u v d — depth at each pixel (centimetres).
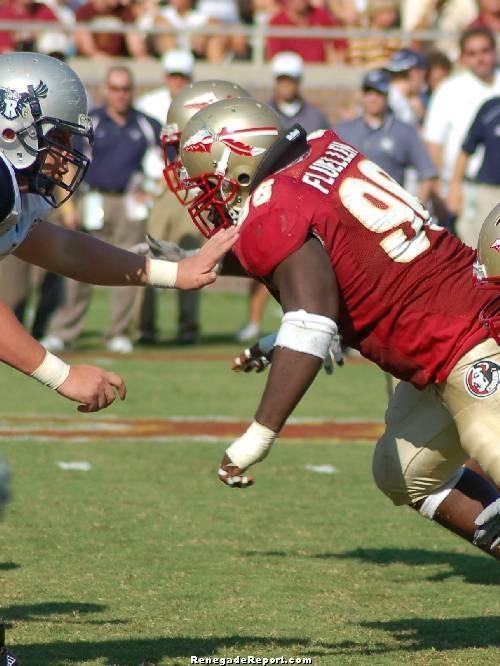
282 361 1341
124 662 1389
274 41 5153
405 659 1419
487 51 3934
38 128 1263
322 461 2534
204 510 2125
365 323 1409
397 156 3522
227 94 1741
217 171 1452
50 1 5312
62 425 2858
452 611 1620
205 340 4247
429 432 1488
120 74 3709
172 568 1786
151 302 4088
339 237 1378
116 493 2228
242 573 1772
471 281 1400
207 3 5406
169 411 3039
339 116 5141
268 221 1370
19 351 1237
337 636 1503
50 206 1311
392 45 5119
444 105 3978
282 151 1435
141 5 5325
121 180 3756
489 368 1371
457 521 1516
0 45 4834
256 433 1354
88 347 4000
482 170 3631
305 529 2022
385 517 2112
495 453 1370
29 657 1401
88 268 1423
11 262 3562
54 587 1684
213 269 1421
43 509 2102
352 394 3344
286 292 1358
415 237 1401
